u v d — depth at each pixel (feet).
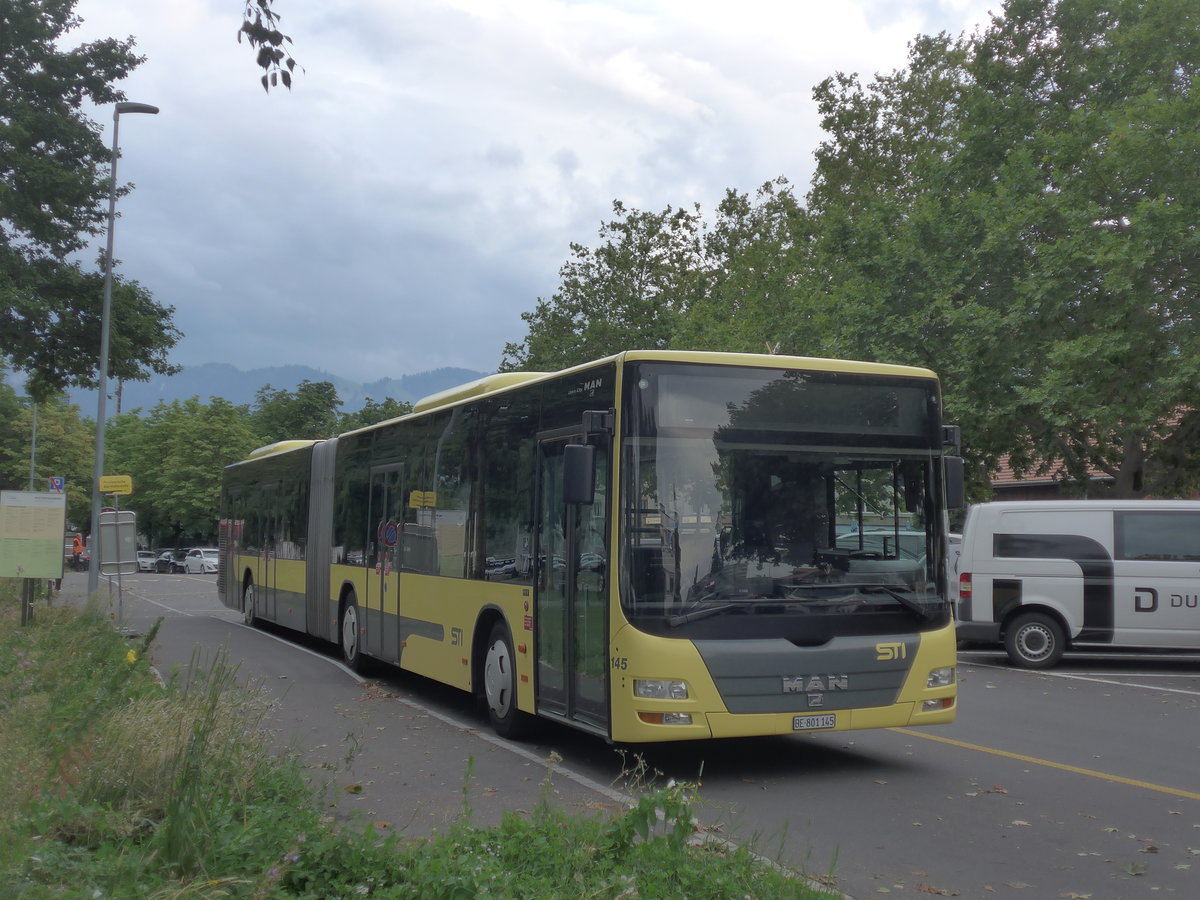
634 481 27.78
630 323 139.54
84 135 98.89
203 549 208.95
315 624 58.13
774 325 111.55
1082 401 69.82
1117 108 75.87
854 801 26.32
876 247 88.89
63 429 222.89
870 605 28.76
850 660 28.17
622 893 16.11
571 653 30.09
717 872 17.37
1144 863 21.17
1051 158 77.56
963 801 26.32
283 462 67.67
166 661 54.13
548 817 19.43
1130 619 53.36
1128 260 66.95
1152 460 83.61
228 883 16.52
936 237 83.10
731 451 28.50
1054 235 77.46
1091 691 46.32
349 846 17.70
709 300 133.18
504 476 35.22
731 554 27.99
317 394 268.41
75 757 22.12
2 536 55.88
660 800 18.06
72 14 98.84
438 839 18.48
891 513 29.58
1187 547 53.42
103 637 47.96
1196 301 68.23
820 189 128.57
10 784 19.48
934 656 29.19
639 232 142.61
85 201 99.96
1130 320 69.46
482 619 36.42
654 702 26.84
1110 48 80.89
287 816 19.67
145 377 110.32
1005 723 38.01
